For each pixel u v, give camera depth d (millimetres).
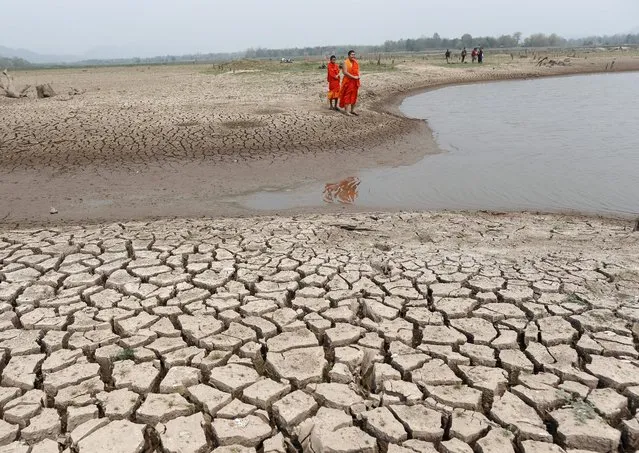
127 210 6629
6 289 4039
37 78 33906
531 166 8945
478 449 2449
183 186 7695
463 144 10883
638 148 10164
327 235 5363
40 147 9508
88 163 8750
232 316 3633
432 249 4902
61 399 2785
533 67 35750
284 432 2641
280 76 25609
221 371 3025
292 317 3643
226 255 4715
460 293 3914
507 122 13844
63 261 4586
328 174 8445
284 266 4457
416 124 12859
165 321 3576
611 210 6551
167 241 5094
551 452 2428
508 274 4215
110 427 2582
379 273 4332
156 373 3023
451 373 2998
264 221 5906
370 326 3498
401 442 2506
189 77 29047
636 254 4738
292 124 11633
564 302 3734
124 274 4309
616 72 35344
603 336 3303
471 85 26594
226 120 11930
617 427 2602
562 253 4766
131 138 10211
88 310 3719
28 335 3412
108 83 26078
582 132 12109
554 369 3000
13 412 2670
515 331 3412
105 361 3154
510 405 2730
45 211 6555
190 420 2646
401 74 27578
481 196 7266
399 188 7691
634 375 2924
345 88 12914
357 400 2785
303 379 2961
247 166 8789
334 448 2436
